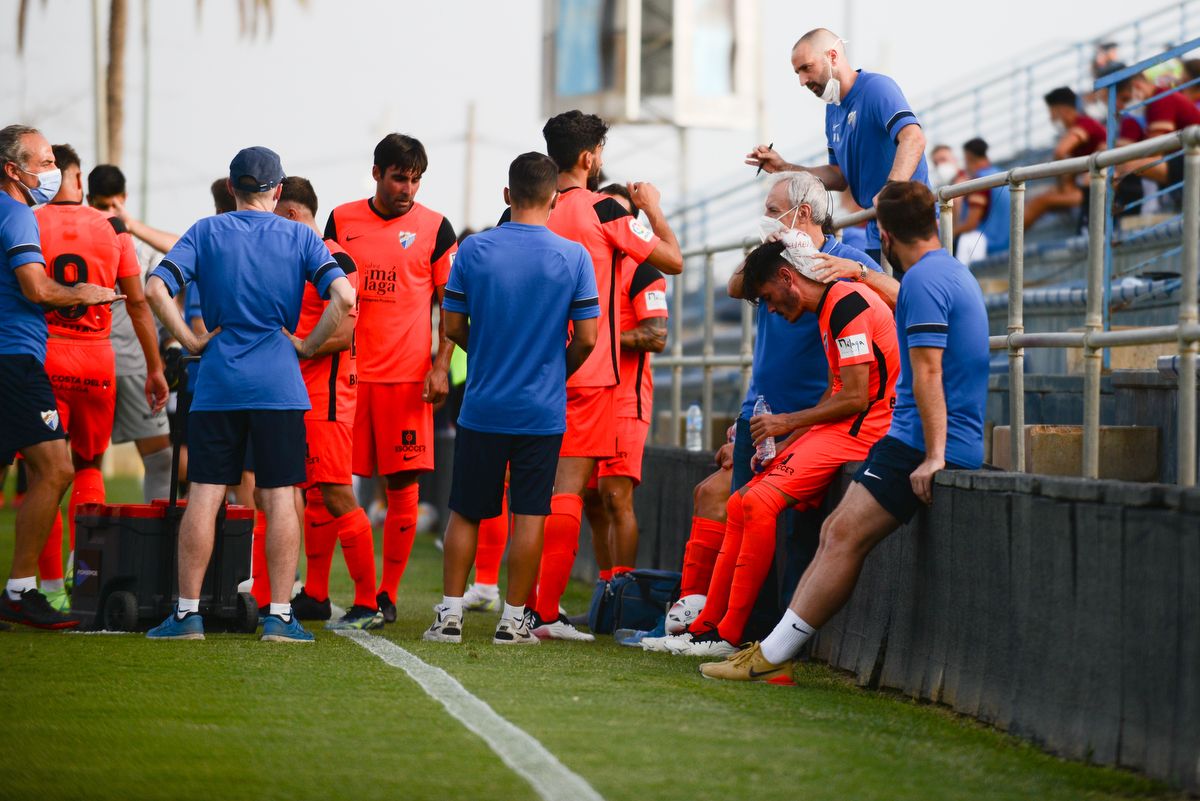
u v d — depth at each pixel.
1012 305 21.62
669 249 25.19
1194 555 14.09
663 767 14.77
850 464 21.97
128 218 31.09
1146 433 21.14
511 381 23.17
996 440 23.53
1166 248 35.16
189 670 19.92
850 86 25.58
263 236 23.02
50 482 24.06
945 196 23.67
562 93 106.50
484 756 15.05
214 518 23.19
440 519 49.94
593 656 22.61
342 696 18.22
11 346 23.86
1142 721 14.85
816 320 22.89
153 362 27.61
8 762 14.73
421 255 26.45
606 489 27.16
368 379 26.36
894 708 18.86
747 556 22.25
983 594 18.02
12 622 24.50
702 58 103.81
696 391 59.50
